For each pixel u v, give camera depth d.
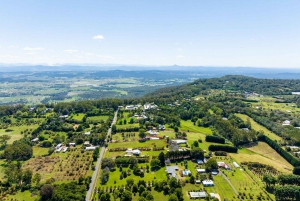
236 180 179.50
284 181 169.00
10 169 184.62
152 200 146.62
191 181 173.88
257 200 154.88
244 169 198.12
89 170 197.25
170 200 145.25
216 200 149.00
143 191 157.38
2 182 174.12
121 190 160.00
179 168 197.00
